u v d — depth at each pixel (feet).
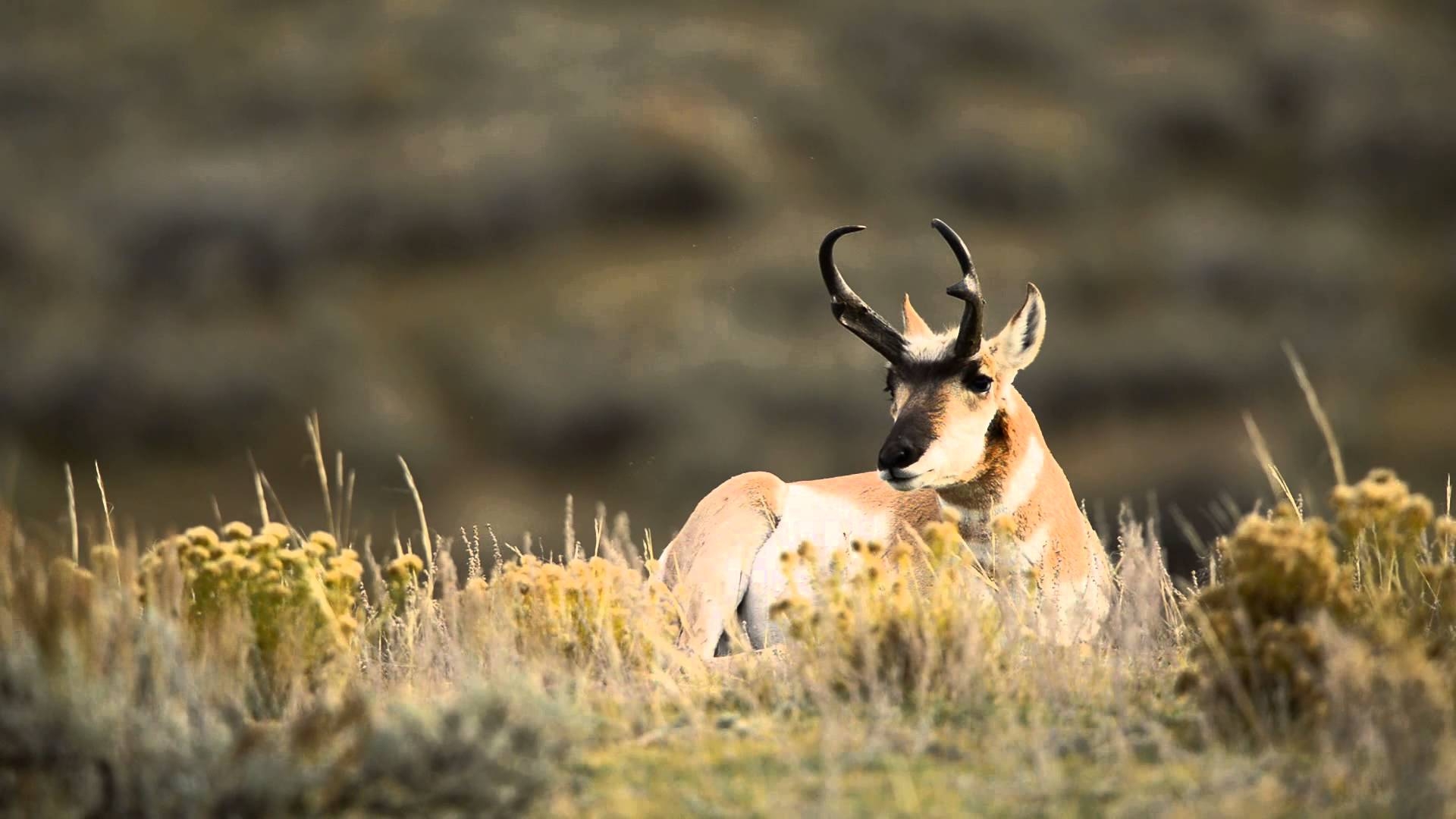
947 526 88.79
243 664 80.69
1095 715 75.20
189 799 64.49
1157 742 71.67
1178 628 91.35
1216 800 64.13
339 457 113.19
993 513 109.29
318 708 72.59
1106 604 107.14
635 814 65.82
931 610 84.07
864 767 70.03
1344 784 65.51
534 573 94.68
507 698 69.82
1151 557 96.43
